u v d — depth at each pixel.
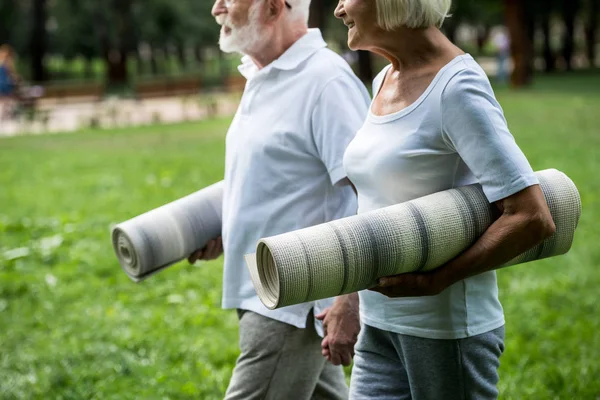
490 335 3.13
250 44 3.90
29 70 53.53
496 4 46.94
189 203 4.18
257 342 3.85
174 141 20.92
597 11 56.38
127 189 14.31
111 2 49.53
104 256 9.62
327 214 3.87
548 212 2.81
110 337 7.08
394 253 2.80
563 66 56.59
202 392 5.89
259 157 3.85
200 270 9.08
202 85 37.06
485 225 2.87
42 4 47.91
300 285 2.74
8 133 24.67
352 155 3.19
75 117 29.05
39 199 13.62
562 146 17.00
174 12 54.28
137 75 54.72
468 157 2.85
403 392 3.28
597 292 8.02
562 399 5.58
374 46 3.07
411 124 2.98
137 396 5.81
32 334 7.29
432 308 3.07
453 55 2.97
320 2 29.61
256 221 3.86
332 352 3.68
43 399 5.89
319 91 3.77
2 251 9.98
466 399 3.12
